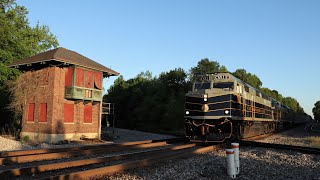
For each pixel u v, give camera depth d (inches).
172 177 358.0
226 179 362.9
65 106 954.1
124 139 1077.8
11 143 726.5
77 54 1071.6
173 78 2224.4
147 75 2450.8
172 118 1867.6
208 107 738.2
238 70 2878.9
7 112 1249.4
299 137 1168.8
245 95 846.5
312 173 404.8
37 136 943.0
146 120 2004.2
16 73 1205.7
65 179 312.7
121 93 2324.1
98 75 1058.1
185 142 855.1
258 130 999.0
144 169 403.2
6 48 1289.4
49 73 943.7
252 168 429.7
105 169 362.9
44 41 1685.5
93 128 1048.8
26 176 345.1
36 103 969.5
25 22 1574.8
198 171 394.6
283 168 437.1
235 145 395.2
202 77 827.4
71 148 611.8
